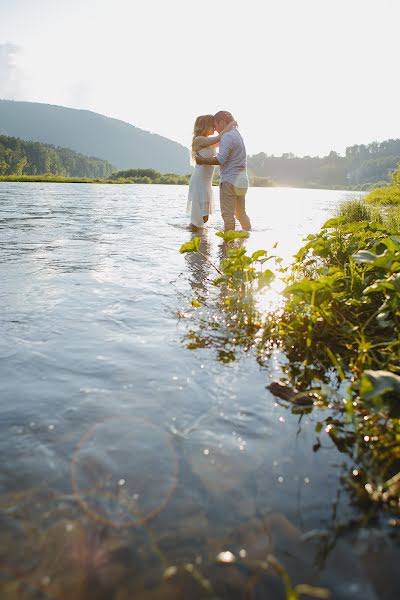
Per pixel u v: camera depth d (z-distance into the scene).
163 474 1.24
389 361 1.98
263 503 1.14
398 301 2.24
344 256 4.04
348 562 0.96
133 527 1.04
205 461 1.31
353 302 2.55
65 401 1.63
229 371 1.96
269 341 2.35
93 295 3.09
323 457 1.35
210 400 1.69
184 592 0.88
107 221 8.08
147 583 0.90
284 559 0.96
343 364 2.08
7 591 0.87
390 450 1.39
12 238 5.63
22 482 1.18
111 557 0.96
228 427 1.50
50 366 1.93
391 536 1.03
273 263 4.46
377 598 0.87
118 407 1.60
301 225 8.48
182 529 1.04
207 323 2.58
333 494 1.18
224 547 0.99
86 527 1.04
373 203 14.83
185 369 1.96
